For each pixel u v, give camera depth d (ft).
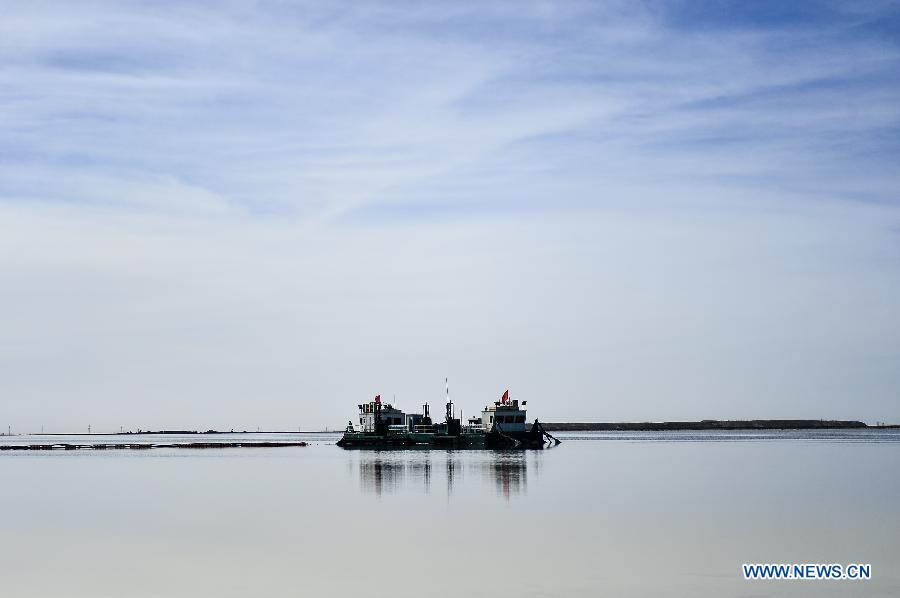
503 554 217.97
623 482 415.85
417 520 280.10
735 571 197.47
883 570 197.88
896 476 444.55
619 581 188.14
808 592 178.40
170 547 233.35
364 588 184.55
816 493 355.15
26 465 634.84
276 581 191.83
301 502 337.93
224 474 508.94
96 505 334.44
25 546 237.25
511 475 470.80
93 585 190.29
